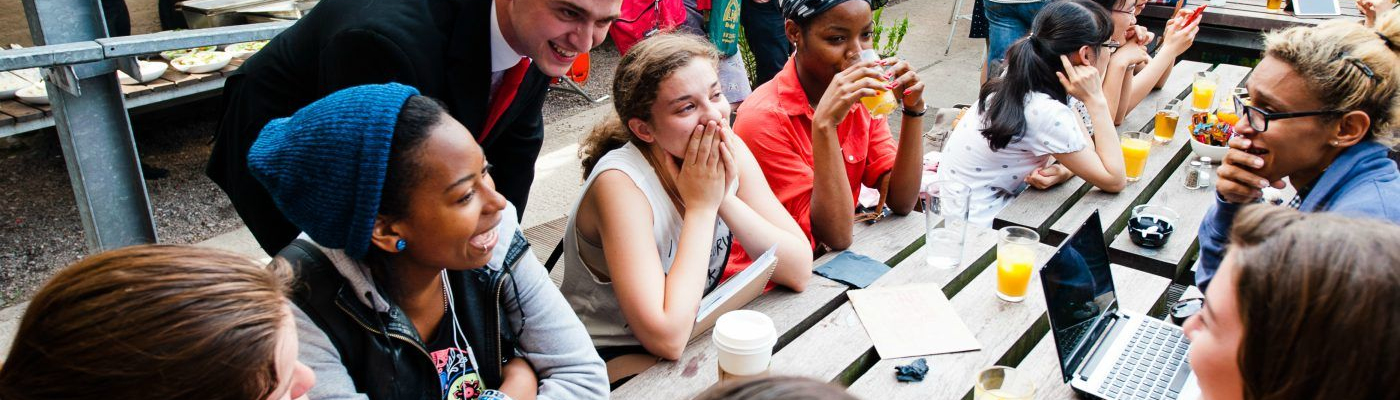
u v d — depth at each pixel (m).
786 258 1.99
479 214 1.32
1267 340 0.81
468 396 1.54
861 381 1.68
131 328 0.87
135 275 0.90
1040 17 2.84
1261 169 1.85
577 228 1.96
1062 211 2.76
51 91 2.31
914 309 1.93
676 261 1.83
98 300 0.88
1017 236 2.13
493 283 1.53
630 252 1.81
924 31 7.48
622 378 1.86
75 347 0.87
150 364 0.87
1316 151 1.79
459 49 1.89
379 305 1.34
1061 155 2.81
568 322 1.65
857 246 2.32
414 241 1.30
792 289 2.04
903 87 2.33
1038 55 2.85
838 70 2.48
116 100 2.40
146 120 4.71
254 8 4.33
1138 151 2.88
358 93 1.23
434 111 1.26
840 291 2.04
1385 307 0.74
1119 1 3.33
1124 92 3.61
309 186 1.21
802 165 2.45
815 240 2.44
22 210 3.81
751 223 2.02
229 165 2.05
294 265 1.30
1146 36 3.46
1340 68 1.67
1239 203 1.90
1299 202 2.00
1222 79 4.35
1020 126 2.84
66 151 2.39
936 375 1.70
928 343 1.80
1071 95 2.87
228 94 2.04
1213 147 3.08
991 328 1.87
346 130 1.19
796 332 1.91
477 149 1.29
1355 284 0.75
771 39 4.67
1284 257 0.80
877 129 2.70
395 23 1.79
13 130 3.32
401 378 1.38
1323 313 0.76
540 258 2.62
